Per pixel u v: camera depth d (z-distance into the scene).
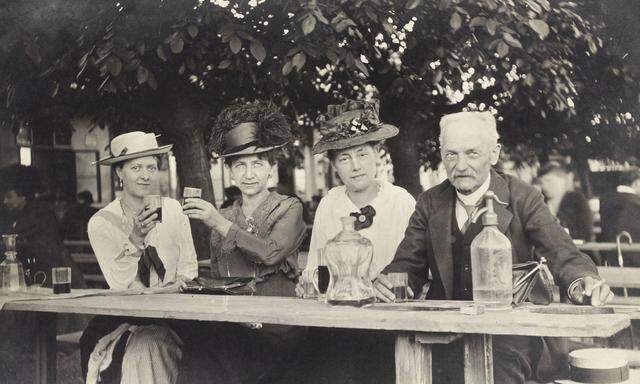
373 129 3.52
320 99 6.29
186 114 5.41
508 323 2.07
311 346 3.14
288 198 3.61
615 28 5.48
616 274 4.29
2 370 3.63
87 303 2.92
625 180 6.55
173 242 3.88
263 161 3.61
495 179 2.93
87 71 4.78
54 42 4.73
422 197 3.11
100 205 9.09
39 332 3.48
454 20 4.48
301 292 3.08
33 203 5.58
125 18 4.48
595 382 2.41
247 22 4.56
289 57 4.51
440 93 6.11
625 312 2.44
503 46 4.57
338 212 3.67
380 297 2.69
